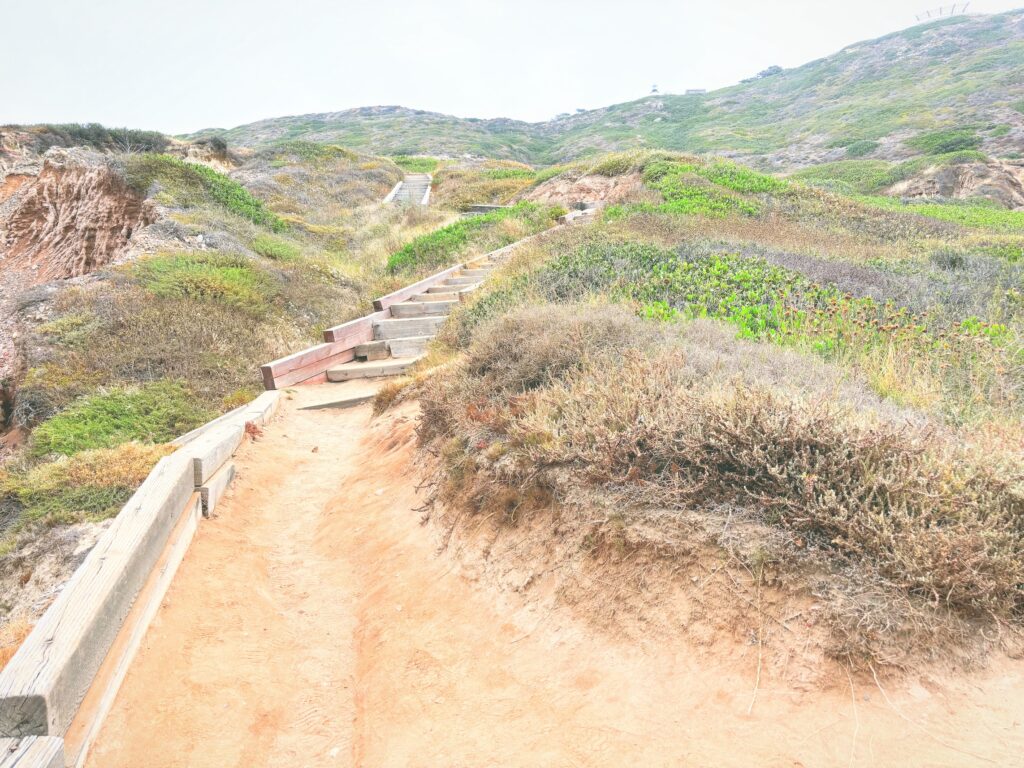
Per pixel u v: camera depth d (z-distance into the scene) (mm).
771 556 2631
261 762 2674
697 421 3348
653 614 2760
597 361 4781
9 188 23531
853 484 2830
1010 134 39656
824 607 2430
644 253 10367
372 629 3549
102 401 8977
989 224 19609
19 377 10117
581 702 2559
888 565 2488
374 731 2777
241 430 6121
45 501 6270
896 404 4258
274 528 4949
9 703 2127
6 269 18328
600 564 3062
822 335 6078
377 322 10648
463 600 3494
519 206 22969
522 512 3641
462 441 4562
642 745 2264
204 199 19594
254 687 3088
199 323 11305
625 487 3215
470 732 2590
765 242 13133
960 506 2707
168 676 2994
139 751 2568
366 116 96938
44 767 1993
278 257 16688
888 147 44656
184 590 3658
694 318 6672
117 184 19047
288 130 85250
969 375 4902
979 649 2277
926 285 9180
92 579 2773
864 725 2113
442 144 69625
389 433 6418
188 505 4215
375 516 4840
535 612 3162
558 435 3740
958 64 67062
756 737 2160
